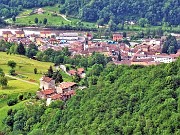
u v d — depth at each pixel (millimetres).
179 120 193250
